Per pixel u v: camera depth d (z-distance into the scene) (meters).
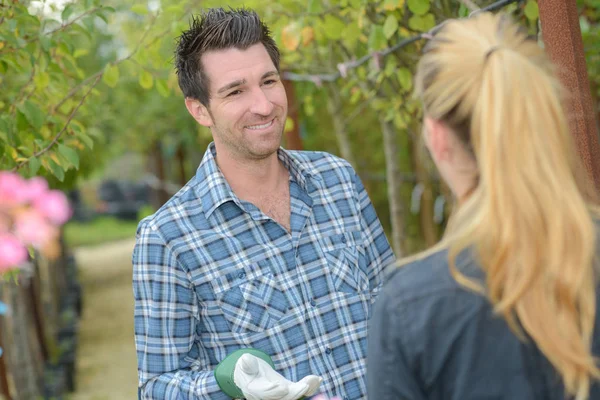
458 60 1.70
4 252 2.55
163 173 23.16
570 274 1.61
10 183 2.54
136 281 2.82
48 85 4.64
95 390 11.38
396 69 5.34
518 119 1.60
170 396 2.69
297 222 2.89
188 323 2.79
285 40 5.34
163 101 15.66
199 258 2.78
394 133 7.14
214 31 2.73
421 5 4.36
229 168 2.89
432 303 1.72
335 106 8.38
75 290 17.33
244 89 2.74
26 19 4.11
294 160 2.97
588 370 1.63
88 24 4.25
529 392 1.67
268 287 2.79
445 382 1.73
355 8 4.96
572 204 1.61
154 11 5.07
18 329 8.74
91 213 35.47
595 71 6.10
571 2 2.75
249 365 2.44
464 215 1.71
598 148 2.76
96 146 9.73
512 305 1.65
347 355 2.83
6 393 7.53
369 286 3.02
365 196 3.12
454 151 1.75
